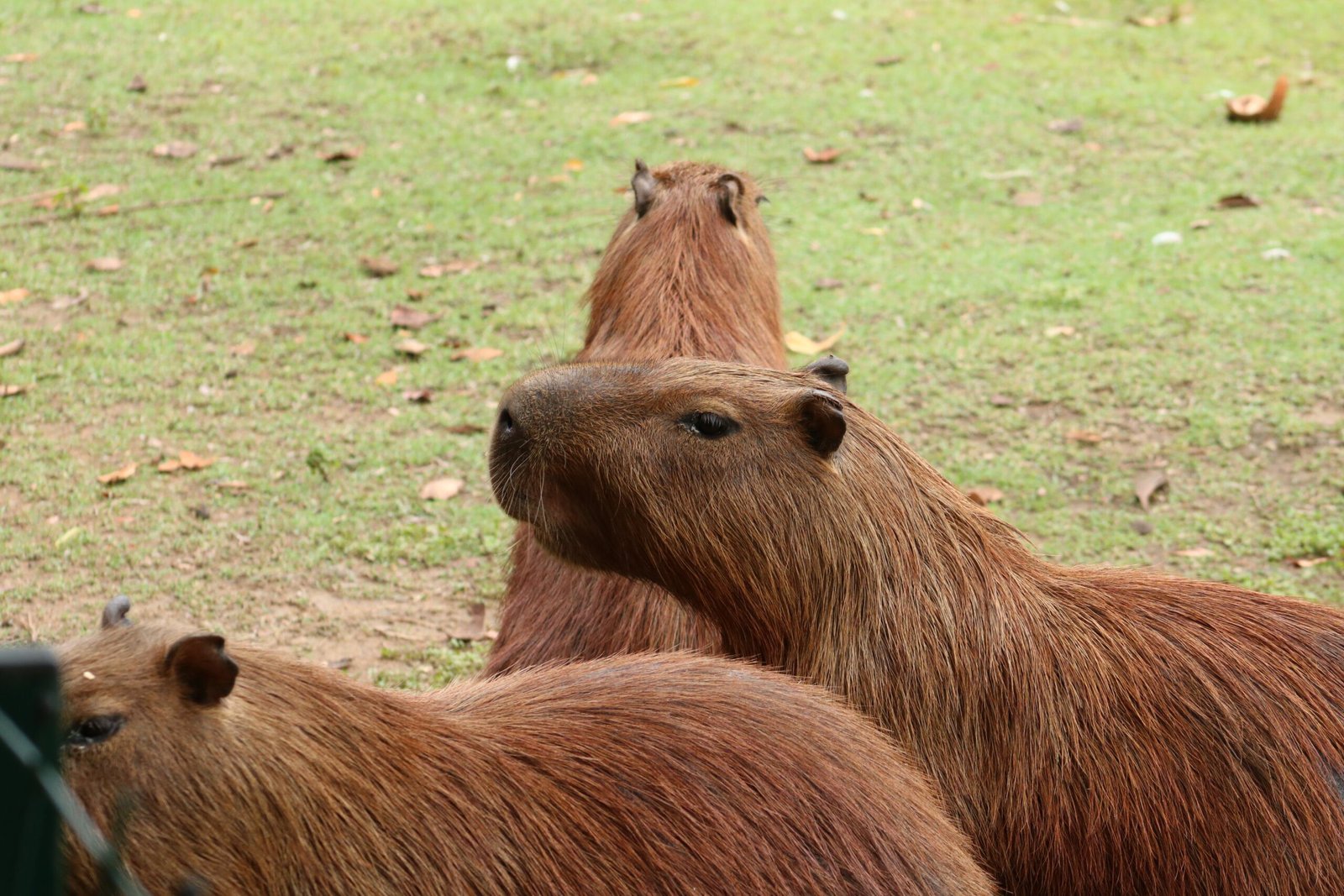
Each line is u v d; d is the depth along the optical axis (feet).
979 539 19.62
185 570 30.66
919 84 61.21
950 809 19.11
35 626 28.30
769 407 18.75
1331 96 61.21
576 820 14.25
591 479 18.79
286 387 38.73
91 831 9.13
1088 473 35.53
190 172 51.49
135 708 12.27
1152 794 18.65
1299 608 20.44
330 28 65.21
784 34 66.39
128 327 41.50
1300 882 18.38
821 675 19.06
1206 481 35.09
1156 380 39.70
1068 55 65.31
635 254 27.12
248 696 12.99
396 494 34.06
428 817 13.73
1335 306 43.39
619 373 19.26
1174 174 53.57
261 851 12.71
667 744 14.98
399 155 53.52
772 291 28.19
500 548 32.12
